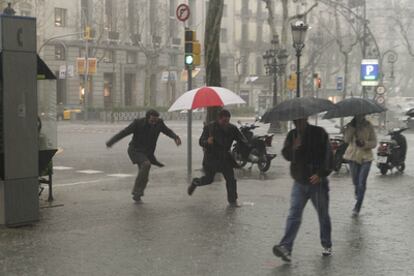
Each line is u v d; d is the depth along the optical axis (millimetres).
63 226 9914
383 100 43531
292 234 7695
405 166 19453
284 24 40531
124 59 73312
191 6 82000
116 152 24281
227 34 87250
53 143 11586
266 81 52875
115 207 11672
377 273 7199
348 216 10836
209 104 12828
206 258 7914
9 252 8242
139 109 64812
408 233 9430
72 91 67438
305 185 7668
